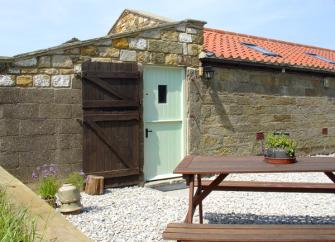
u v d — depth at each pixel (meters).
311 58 12.39
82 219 5.36
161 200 6.59
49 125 6.72
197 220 5.49
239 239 3.32
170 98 8.22
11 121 6.39
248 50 10.48
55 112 6.77
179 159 8.33
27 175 6.51
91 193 6.82
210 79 8.75
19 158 6.45
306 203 6.49
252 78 9.56
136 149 7.56
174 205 6.27
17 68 6.43
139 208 6.05
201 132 8.56
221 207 6.21
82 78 6.99
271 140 4.71
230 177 8.85
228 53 9.27
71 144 6.93
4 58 6.27
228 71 9.07
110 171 7.27
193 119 8.43
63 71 6.84
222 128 8.95
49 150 6.72
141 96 7.65
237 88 9.24
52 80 6.73
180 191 7.38
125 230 4.98
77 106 6.98
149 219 5.48
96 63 7.11
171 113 8.23
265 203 6.47
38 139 6.62
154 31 7.86
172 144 8.24
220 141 8.91
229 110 9.09
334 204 6.43
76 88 6.97
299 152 10.82
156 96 8.02
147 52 7.77
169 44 8.07
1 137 6.31
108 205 6.16
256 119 9.64
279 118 10.22
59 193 5.60
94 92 7.11
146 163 7.86
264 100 9.84
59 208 5.70
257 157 5.27
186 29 8.34
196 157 5.37
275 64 9.79
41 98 6.64
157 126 8.02
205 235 3.42
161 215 5.69
